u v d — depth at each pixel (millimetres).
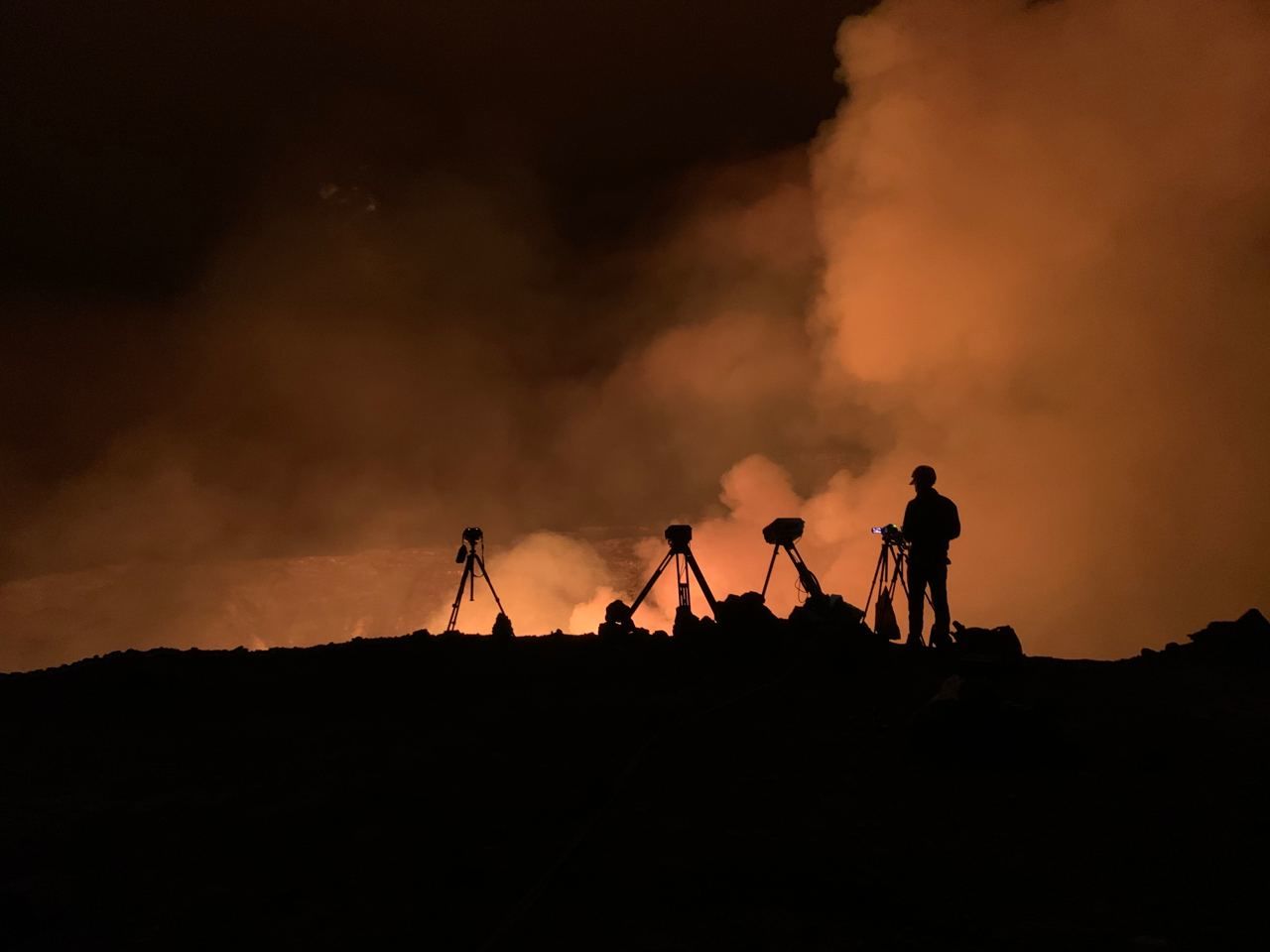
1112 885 4246
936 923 3848
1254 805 5234
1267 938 3738
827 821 5000
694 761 6074
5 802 5559
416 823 5051
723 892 4133
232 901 4156
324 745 6762
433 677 9094
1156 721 7051
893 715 7141
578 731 6879
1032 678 8648
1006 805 5250
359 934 3852
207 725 7430
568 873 4340
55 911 4074
